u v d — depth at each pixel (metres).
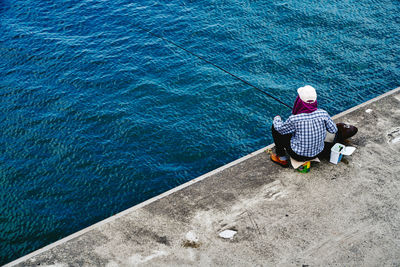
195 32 10.29
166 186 6.34
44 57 9.74
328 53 9.10
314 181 4.25
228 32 10.18
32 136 7.44
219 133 7.31
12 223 5.78
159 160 6.82
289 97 7.99
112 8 11.71
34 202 6.12
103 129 7.54
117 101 8.21
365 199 4.02
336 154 4.33
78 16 11.41
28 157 6.98
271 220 3.85
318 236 3.67
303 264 3.42
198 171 6.61
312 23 10.27
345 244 3.58
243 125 7.46
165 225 3.87
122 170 6.64
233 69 8.89
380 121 4.99
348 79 8.26
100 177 6.53
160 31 10.45
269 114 7.68
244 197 4.12
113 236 3.79
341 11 10.67
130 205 6.05
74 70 9.22
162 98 8.20
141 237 3.76
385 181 4.20
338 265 3.40
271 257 3.50
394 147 4.61
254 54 9.30
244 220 3.87
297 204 4.01
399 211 3.87
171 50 9.68
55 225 5.75
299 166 4.29
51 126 7.67
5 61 9.65
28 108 8.16
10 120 7.84
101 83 8.76
